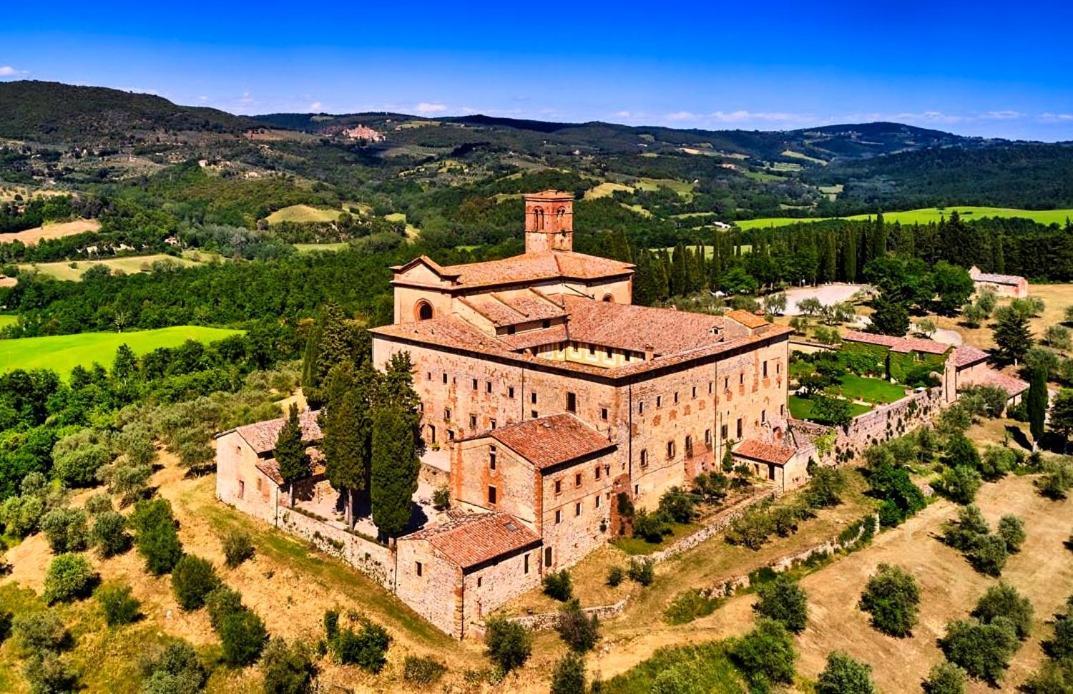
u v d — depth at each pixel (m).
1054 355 136.38
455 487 78.06
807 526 84.12
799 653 67.19
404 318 107.00
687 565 75.19
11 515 88.19
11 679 66.25
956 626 70.06
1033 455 104.88
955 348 129.88
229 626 66.25
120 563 79.81
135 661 66.56
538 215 122.88
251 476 85.62
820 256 199.00
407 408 88.56
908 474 97.75
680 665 62.09
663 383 82.38
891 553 82.62
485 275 105.56
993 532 86.75
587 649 63.72
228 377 137.38
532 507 70.69
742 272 183.62
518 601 68.81
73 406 124.12
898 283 173.75
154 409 119.31
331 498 86.56
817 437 97.69
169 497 91.31
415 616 68.56
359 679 63.09
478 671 62.28
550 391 83.50
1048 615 75.62
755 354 95.50
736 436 94.00
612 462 77.88
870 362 130.38
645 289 162.25
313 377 114.44
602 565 74.06
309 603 70.62
